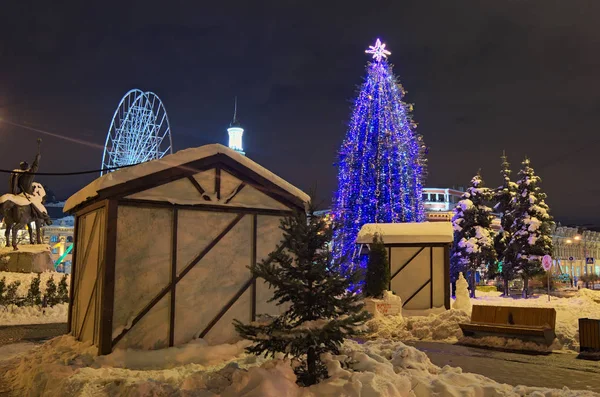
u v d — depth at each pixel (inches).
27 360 386.6
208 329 393.4
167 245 385.7
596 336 468.8
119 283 364.2
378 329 597.0
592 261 1871.3
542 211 1288.1
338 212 998.4
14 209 1088.2
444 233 754.2
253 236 422.9
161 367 347.6
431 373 319.9
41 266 1068.5
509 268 1279.5
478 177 1347.2
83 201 406.6
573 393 287.3
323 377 261.4
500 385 295.3
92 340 391.5
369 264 660.7
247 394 236.1
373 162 999.0
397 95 1048.2
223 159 414.0
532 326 502.6
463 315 580.4
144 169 377.4
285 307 430.3
